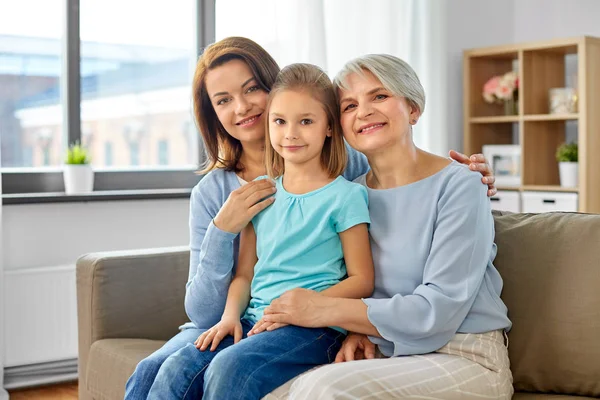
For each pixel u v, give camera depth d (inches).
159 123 160.1
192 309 74.4
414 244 67.5
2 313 128.6
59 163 148.9
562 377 67.3
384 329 63.4
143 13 156.0
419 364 61.5
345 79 69.6
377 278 68.7
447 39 189.0
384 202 69.8
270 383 62.4
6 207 134.6
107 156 154.6
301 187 71.3
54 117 148.2
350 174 79.5
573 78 171.9
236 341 67.6
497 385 63.1
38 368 135.0
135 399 69.0
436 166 69.9
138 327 90.2
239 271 73.5
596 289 66.8
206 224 79.7
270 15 152.6
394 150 69.2
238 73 77.3
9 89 144.1
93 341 88.4
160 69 159.0
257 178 75.1
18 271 131.3
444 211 66.5
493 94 182.1
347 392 56.7
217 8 156.1
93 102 151.9
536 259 70.6
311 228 69.2
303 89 69.7
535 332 68.6
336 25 162.9
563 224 71.3
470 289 64.1
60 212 139.3
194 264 78.1
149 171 153.1
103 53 152.1
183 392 64.7
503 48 176.6
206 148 82.6
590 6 186.1
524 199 173.9
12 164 144.9
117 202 144.9
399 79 67.9
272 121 70.9
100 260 88.6
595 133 166.9
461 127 193.3
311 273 68.5
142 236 147.8
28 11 144.6
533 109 177.9
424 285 64.9
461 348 64.2
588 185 165.3
